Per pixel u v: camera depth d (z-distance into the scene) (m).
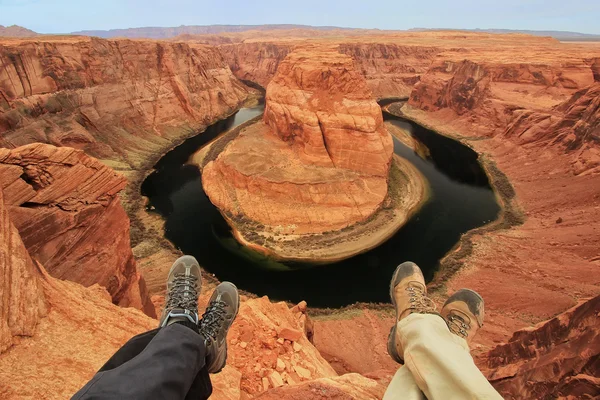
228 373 7.02
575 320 7.49
